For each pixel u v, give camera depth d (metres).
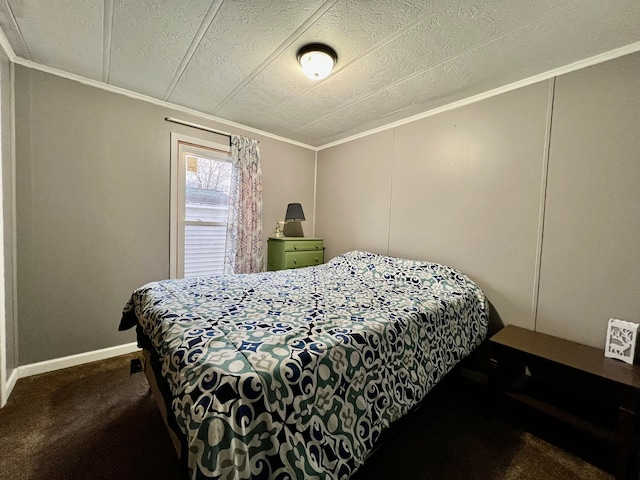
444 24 1.42
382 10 1.34
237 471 0.66
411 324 1.34
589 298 1.69
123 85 2.16
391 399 1.12
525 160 1.94
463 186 2.27
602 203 1.64
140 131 2.34
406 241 2.68
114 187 2.24
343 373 0.97
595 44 1.54
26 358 1.94
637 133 1.53
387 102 2.33
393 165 2.79
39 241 1.96
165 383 1.00
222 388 0.73
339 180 3.38
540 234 1.88
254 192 2.99
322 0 1.28
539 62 1.73
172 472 1.23
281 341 0.98
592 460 1.36
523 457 1.37
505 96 2.03
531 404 1.51
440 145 2.42
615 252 1.60
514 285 2.00
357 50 1.64
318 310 1.39
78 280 2.12
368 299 1.66
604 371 1.32
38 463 1.25
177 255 2.60
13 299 1.85
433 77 1.93
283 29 1.49
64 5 1.36
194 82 2.08
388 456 1.36
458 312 1.76
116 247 2.28
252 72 1.92
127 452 1.33
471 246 2.23
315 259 3.28
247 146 2.91
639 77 1.52
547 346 1.61
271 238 3.20
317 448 0.82
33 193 1.92
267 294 1.67
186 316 1.20
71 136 2.04
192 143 2.64
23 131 1.87
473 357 2.14
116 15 1.42
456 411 1.73
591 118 1.67
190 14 1.40
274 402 0.77
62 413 1.58
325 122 2.81
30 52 1.76
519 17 1.36
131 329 2.36
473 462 1.33
